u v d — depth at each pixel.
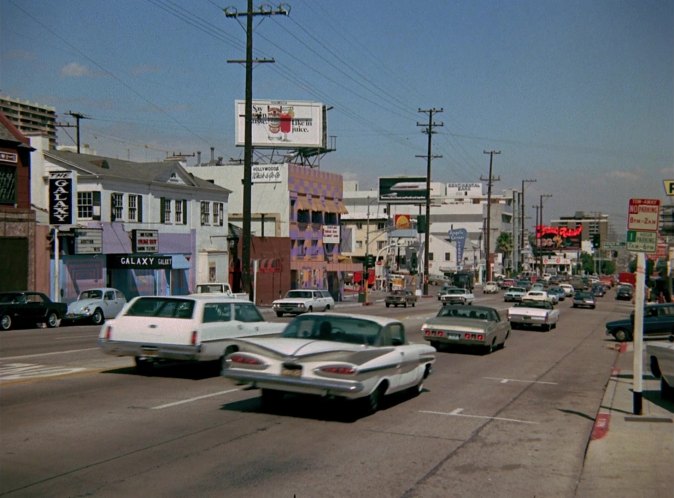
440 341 22.14
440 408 12.20
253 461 8.21
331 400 12.19
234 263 53.03
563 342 28.59
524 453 9.16
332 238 66.62
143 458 8.18
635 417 11.38
